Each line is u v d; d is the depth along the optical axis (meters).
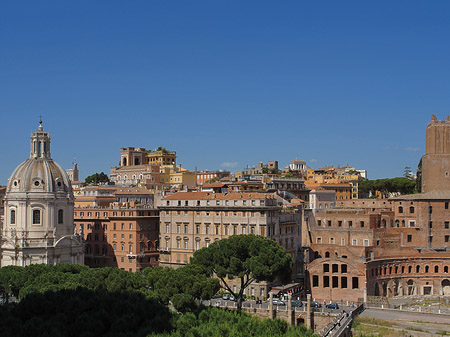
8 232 159.50
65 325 84.81
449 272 167.75
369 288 155.00
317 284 157.50
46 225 159.38
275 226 155.38
